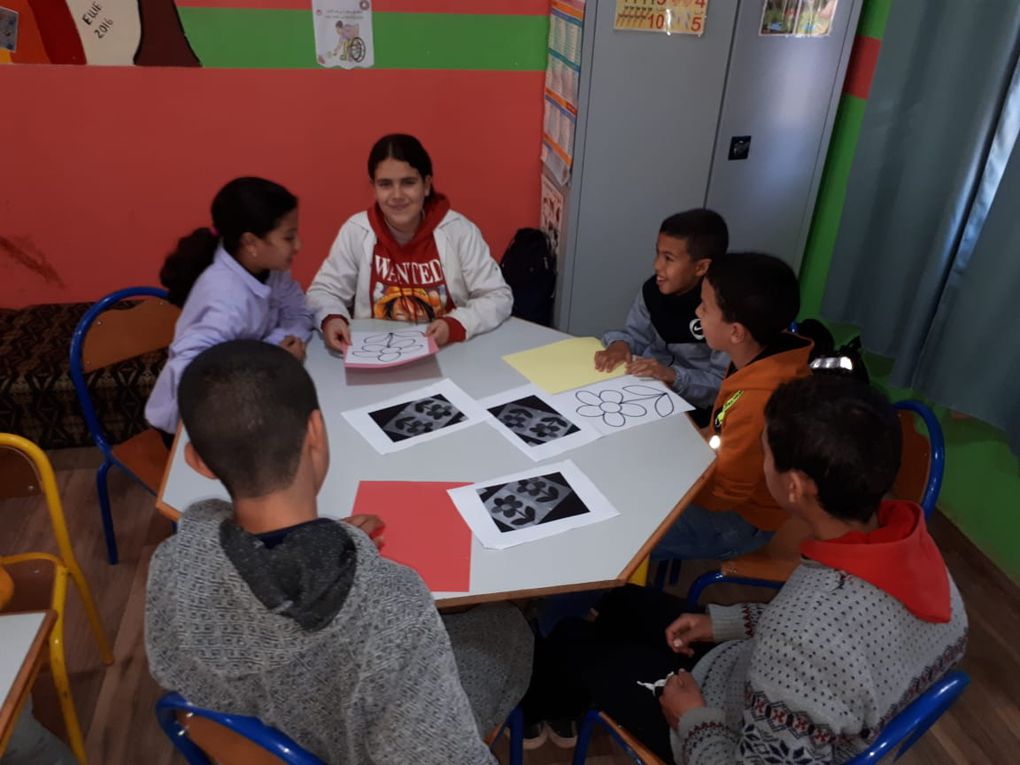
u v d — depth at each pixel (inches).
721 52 97.7
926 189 86.4
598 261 110.3
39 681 71.8
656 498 52.4
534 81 112.1
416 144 74.0
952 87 81.4
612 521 50.1
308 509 33.0
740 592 85.5
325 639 28.0
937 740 69.8
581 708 58.2
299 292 75.8
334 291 80.8
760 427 56.7
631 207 106.9
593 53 95.2
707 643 54.9
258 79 103.9
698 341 77.0
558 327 116.3
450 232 79.7
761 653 36.4
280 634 27.5
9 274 110.8
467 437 58.1
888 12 94.0
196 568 28.3
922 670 36.9
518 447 57.1
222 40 100.3
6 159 102.7
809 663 34.6
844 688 34.2
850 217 99.1
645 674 51.9
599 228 107.7
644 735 49.4
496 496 51.9
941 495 96.2
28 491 65.1
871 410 38.2
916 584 35.9
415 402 62.4
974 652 78.8
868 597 35.7
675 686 46.0
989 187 77.5
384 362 66.2
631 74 97.4
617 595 60.6
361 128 110.3
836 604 35.5
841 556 36.8
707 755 41.1
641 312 80.8
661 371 68.1
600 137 101.0
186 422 31.4
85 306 113.0
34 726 51.6
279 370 32.1
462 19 105.1
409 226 78.0
